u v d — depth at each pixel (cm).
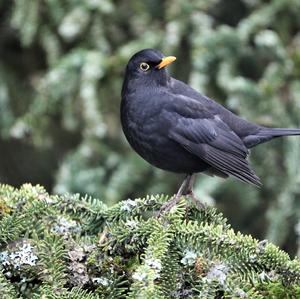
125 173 1159
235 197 1197
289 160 1126
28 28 1216
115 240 720
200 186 1142
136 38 1230
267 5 1189
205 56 1155
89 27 1212
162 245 688
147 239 715
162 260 691
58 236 714
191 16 1176
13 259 694
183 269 696
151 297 626
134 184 1177
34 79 1320
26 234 733
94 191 1148
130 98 931
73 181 1150
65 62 1180
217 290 670
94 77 1159
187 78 1230
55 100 1195
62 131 1308
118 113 1211
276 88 1134
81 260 710
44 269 691
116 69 1184
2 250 712
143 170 1167
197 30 1169
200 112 941
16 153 1361
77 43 1241
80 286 698
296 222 1122
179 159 935
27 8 1216
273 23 1198
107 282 696
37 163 1350
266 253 702
